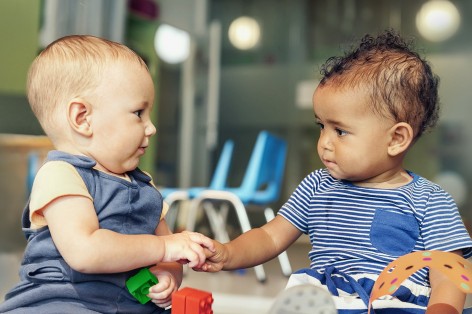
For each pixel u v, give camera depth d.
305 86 5.48
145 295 0.85
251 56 5.67
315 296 0.68
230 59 5.70
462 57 5.03
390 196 0.98
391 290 0.77
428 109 1.01
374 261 0.95
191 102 5.53
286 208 1.09
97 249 0.77
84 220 0.79
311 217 1.05
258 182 2.97
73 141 0.88
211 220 3.25
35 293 0.83
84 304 0.82
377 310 0.87
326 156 1.00
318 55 5.48
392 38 1.12
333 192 1.04
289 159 5.45
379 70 0.96
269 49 5.63
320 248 1.02
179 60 5.21
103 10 3.14
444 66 5.06
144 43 4.43
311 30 5.51
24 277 0.86
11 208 3.04
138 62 0.91
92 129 0.87
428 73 1.01
